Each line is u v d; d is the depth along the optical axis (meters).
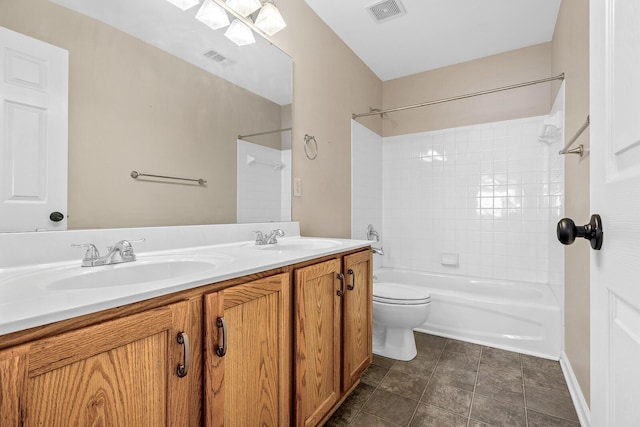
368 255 1.64
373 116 3.04
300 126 2.03
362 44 2.57
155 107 1.26
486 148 2.76
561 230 0.59
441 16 2.21
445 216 2.93
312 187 2.14
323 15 2.20
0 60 0.88
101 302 0.58
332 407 1.32
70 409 0.54
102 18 1.10
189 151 1.40
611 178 0.52
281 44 1.88
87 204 1.06
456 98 2.34
